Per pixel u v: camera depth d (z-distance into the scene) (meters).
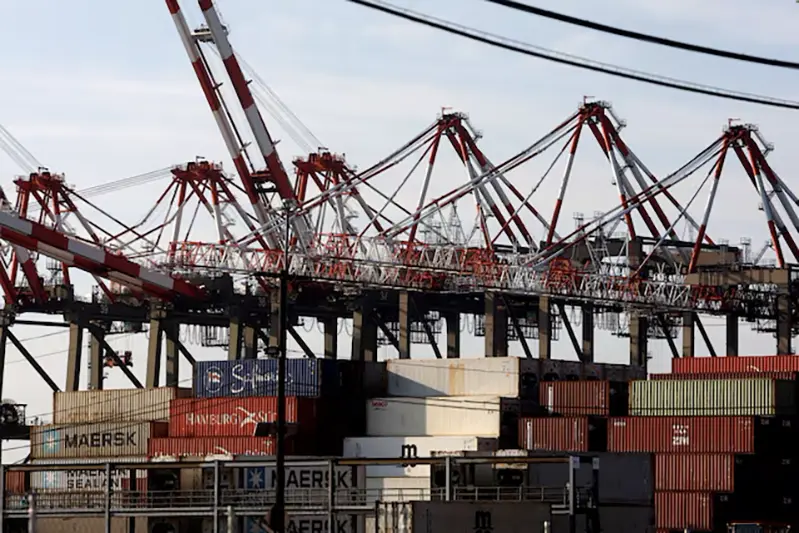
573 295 179.88
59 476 122.88
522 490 100.69
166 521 106.94
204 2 172.75
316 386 132.12
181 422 135.50
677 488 116.00
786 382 121.62
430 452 114.00
